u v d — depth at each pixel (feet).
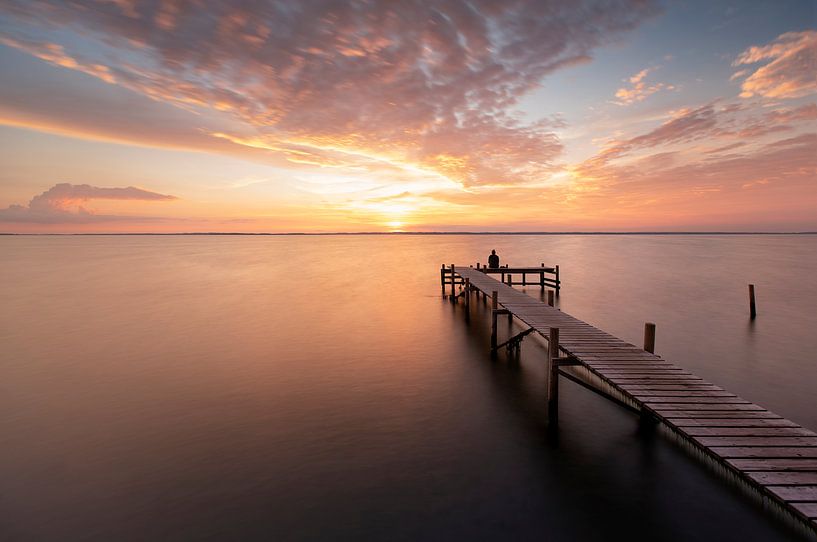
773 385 38.60
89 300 87.71
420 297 91.61
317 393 37.50
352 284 112.88
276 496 22.94
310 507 22.04
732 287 100.89
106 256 240.73
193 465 26.02
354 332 60.23
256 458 26.73
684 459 26.35
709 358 46.50
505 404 34.94
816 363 44.73
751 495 22.71
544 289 100.48
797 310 72.95
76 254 262.67
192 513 21.66
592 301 83.35
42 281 120.78
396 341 55.31
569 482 24.04
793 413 32.94
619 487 23.53
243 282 117.70
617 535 19.93
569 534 20.01
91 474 25.14
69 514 21.65
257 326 64.03
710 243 458.91
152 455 27.20
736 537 19.74
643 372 27.73
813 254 234.58
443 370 43.62
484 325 64.85
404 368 44.32
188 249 336.90
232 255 248.11
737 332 57.93
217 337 57.47
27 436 29.81
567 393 37.04
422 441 28.84
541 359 47.52
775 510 21.45
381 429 30.60
